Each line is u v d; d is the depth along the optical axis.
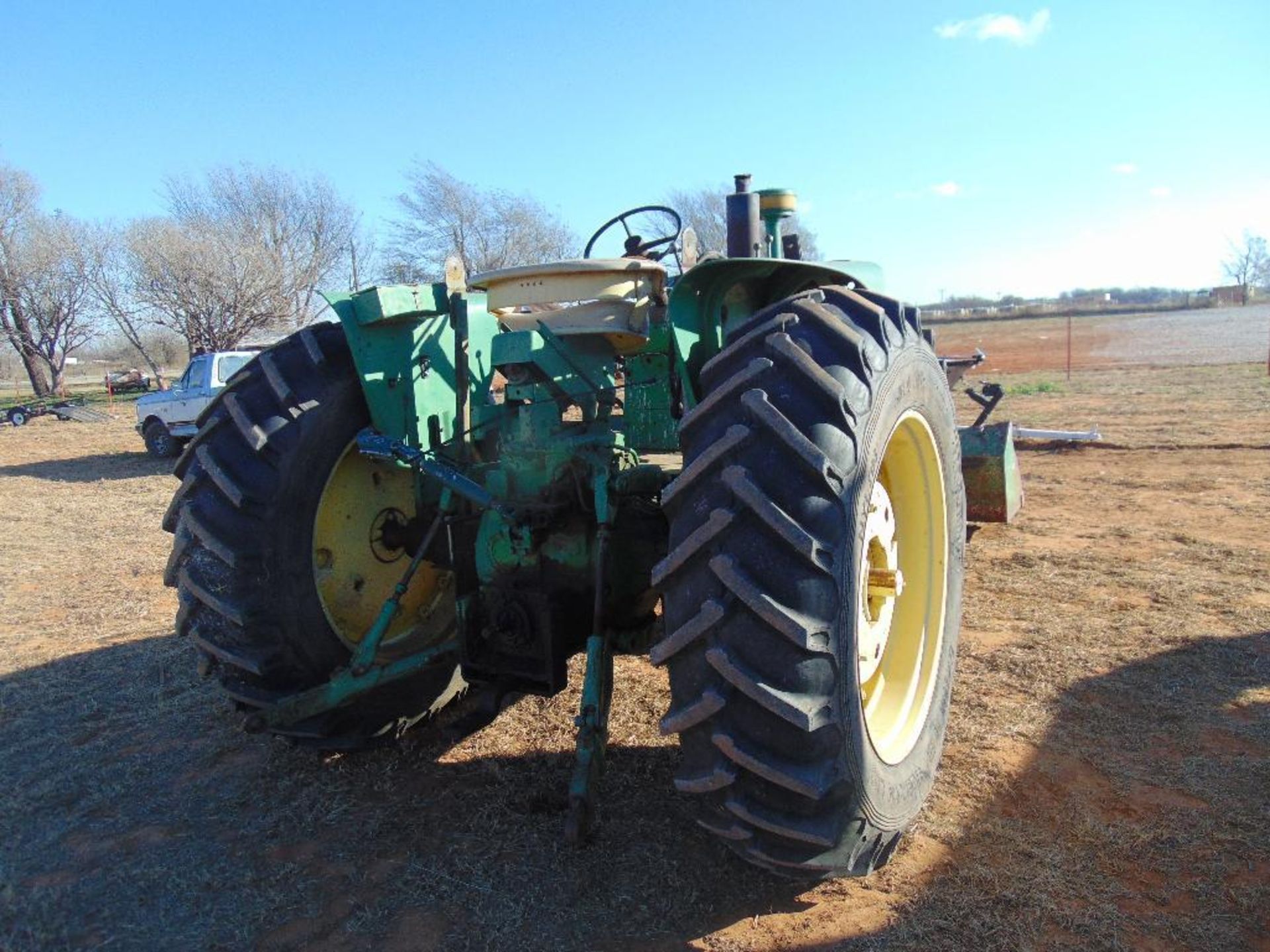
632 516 3.26
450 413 3.75
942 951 2.41
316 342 3.41
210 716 4.21
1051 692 3.98
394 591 3.28
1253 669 4.10
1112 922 2.50
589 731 2.79
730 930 2.53
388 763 3.65
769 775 2.15
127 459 16.78
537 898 2.71
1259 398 14.61
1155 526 6.88
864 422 2.32
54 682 4.69
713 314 3.00
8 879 2.95
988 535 6.87
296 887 2.84
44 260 38.47
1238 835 2.87
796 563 2.15
